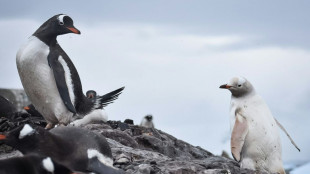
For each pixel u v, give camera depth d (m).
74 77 14.69
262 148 14.02
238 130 14.00
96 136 10.22
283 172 14.16
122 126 16.42
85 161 9.70
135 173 10.94
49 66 14.19
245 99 14.66
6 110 15.99
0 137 9.75
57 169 9.35
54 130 10.27
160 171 11.32
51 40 14.49
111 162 10.29
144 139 14.96
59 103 14.31
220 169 11.95
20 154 12.02
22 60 14.11
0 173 8.91
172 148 15.44
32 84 14.30
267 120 14.30
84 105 15.30
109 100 16.27
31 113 16.61
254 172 12.57
